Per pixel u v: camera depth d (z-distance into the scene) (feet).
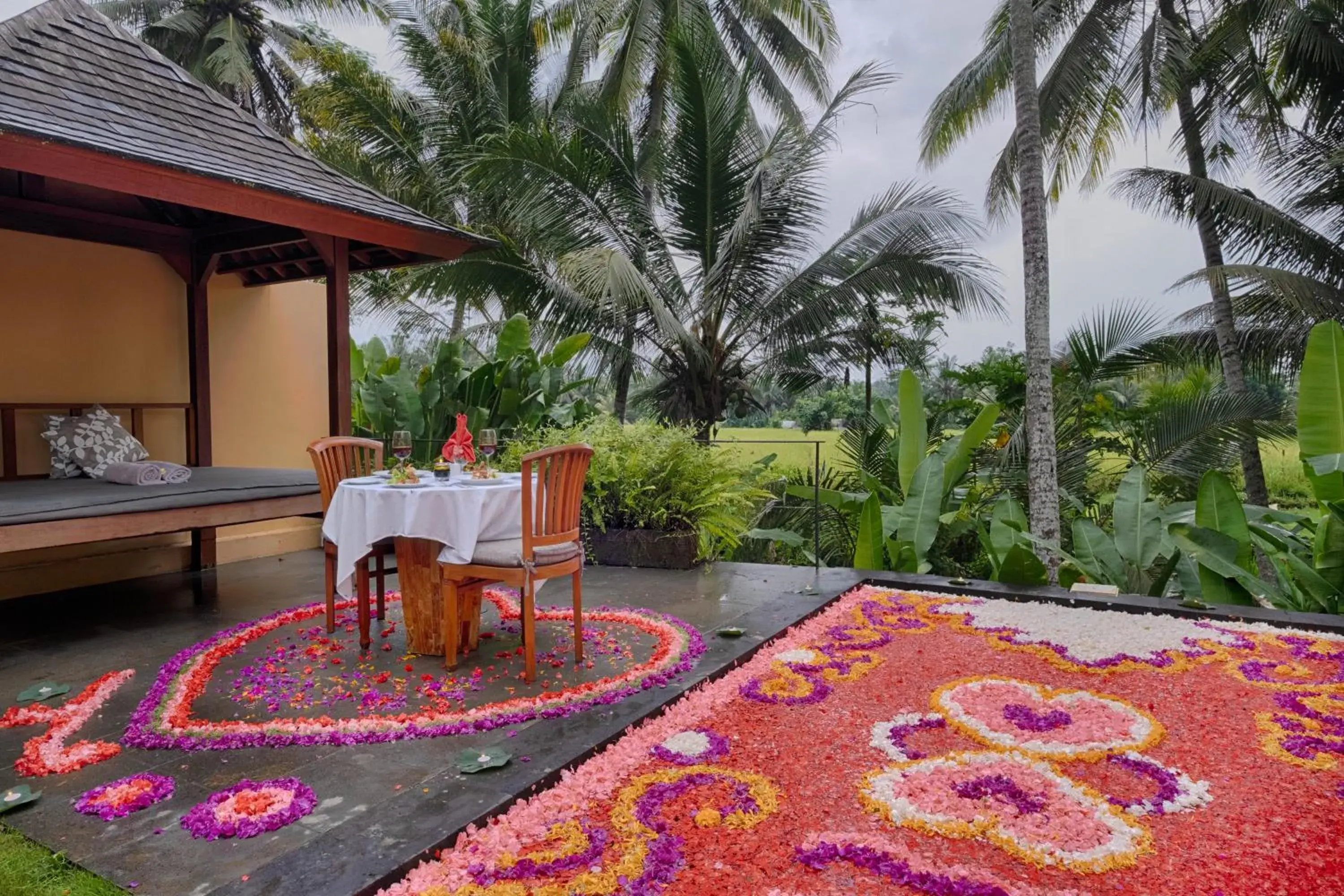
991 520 21.18
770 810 6.56
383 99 34.24
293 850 5.72
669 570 16.87
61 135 10.77
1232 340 29.25
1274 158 31.07
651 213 29.48
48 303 15.64
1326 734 8.24
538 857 5.77
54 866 5.60
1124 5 28.71
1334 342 14.66
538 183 26.32
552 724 8.23
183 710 8.62
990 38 31.12
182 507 12.46
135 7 49.39
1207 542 14.12
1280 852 5.99
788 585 15.34
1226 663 10.60
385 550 12.42
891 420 25.72
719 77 29.68
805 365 29.81
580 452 10.28
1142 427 26.37
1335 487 13.73
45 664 10.48
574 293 28.14
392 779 6.98
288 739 7.78
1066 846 6.01
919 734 8.28
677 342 27.94
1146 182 30.63
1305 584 14.12
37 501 11.42
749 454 19.03
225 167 13.44
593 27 38.32
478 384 21.85
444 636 10.64
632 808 6.56
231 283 18.81
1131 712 8.80
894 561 17.63
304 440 20.45
